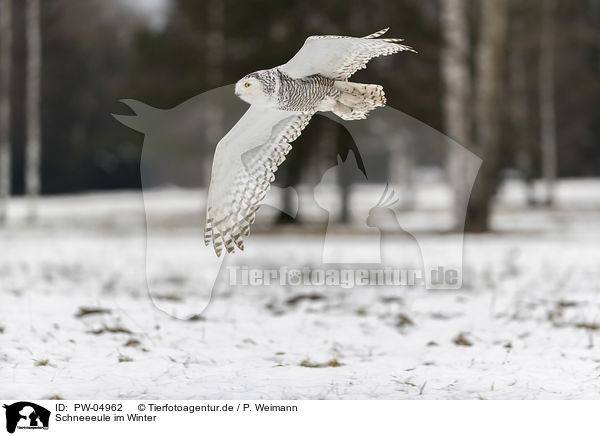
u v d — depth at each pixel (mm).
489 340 9047
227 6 30438
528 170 44812
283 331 9602
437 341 9008
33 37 33281
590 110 55781
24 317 9719
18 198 54188
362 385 6980
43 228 31562
